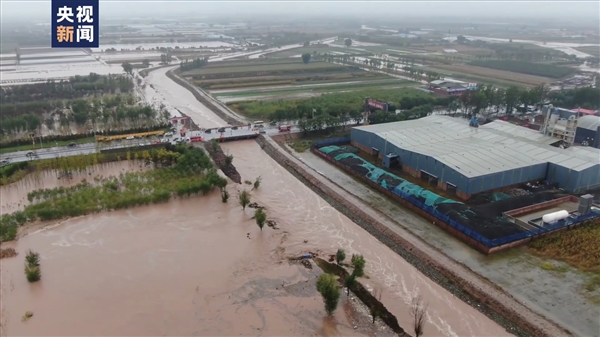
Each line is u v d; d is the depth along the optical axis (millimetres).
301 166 99875
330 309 51562
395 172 97000
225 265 62406
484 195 83438
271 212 79000
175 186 83812
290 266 62500
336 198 84375
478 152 92562
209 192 85438
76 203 77125
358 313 53188
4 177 87000
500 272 60844
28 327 50219
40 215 73125
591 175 86375
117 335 49156
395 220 75875
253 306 54031
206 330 49938
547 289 57250
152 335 49188
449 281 59406
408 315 52969
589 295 56062
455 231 70500
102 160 98250
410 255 65500
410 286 58594
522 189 87000
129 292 56406
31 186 87438
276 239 69688
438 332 50188
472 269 61594
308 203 83500
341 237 71062
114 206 77438
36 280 58094
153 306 53812
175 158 96875
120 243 67625
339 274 60719
